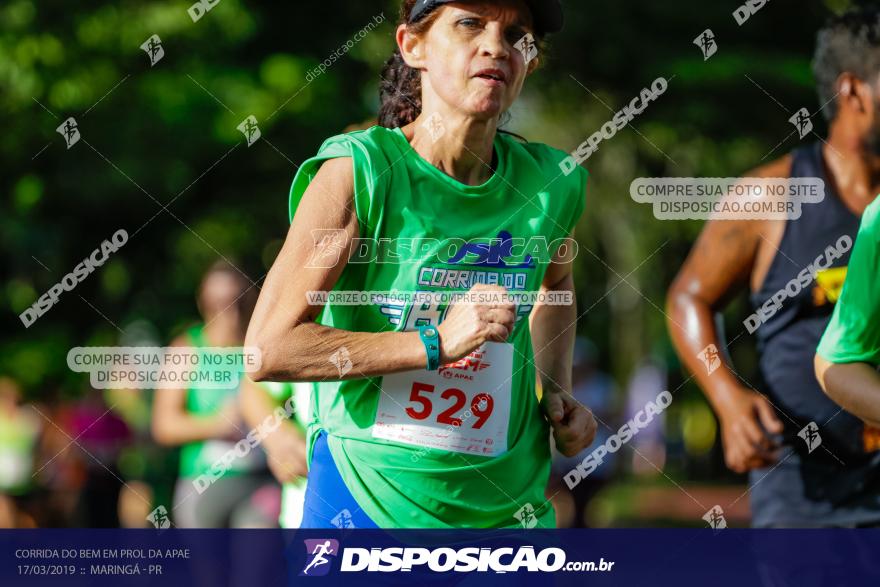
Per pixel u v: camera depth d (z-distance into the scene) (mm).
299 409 10578
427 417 7676
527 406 8047
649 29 26281
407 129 7680
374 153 7387
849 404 8984
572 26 25781
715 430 35219
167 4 23625
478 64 7387
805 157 10195
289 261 7285
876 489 9711
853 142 9977
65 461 18234
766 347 10141
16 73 23484
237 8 23578
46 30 23531
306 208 7328
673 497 30188
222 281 13250
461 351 7238
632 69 26438
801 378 9875
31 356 25406
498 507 7848
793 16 26422
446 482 7703
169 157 23906
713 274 10492
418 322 7590
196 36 23688
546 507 8188
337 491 7805
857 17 9867
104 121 23984
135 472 19766
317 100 23688
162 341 26297
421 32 7629
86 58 23719
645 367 35594
